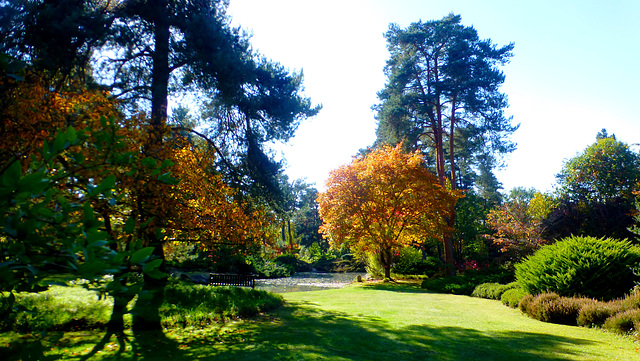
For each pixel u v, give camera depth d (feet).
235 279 57.52
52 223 4.36
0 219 3.99
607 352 22.50
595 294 35.73
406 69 92.58
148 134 29.73
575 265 37.35
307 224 223.51
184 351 21.16
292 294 58.03
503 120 87.86
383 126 98.02
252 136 46.70
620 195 77.20
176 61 40.24
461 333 27.81
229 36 40.34
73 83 34.24
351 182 79.82
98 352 20.38
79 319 25.68
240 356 20.24
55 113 21.21
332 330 28.04
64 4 32.04
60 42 32.01
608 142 82.43
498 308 41.75
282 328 28.53
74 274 4.28
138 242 4.66
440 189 79.87
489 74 84.23
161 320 27.66
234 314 32.94
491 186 119.44
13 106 17.26
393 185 77.25
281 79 45.80
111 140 5.49
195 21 37.40
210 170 37.47
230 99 41.27
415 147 102.94
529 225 75.10
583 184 80.79
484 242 107.55
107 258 4.11
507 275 62.13
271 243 43.73
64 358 18.98
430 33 91.25
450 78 91.30
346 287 75.87
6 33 28.30
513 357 21.47
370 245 85.51
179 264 94.94
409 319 33.71
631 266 35.63
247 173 45.50
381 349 22.84
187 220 31.01
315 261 172.35
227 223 33.68
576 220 74.43
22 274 4.28
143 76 42.93
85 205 4.07
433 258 108.06
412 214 78.59
